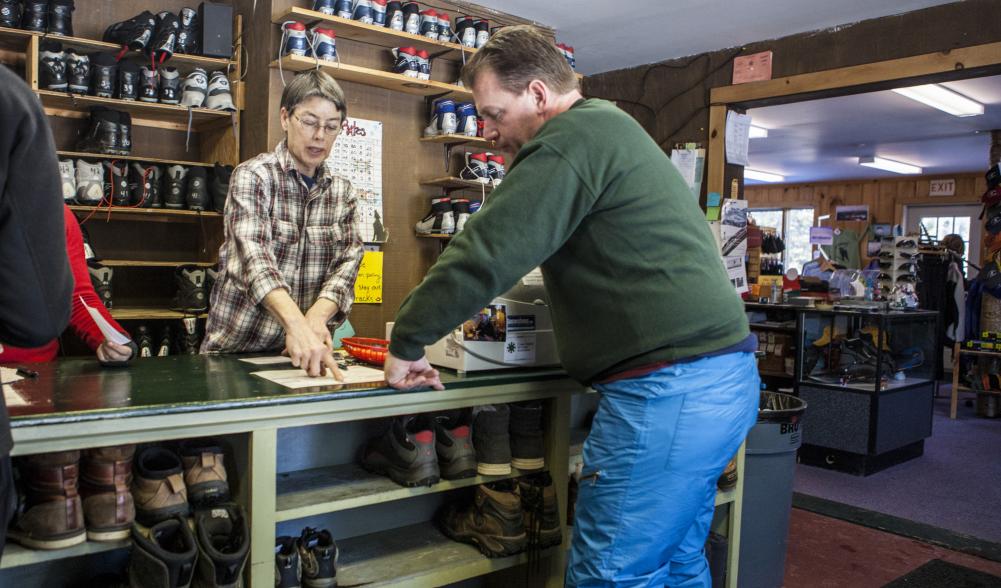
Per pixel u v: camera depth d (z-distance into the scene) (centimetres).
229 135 392
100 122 359
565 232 136
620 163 136
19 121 86
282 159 204
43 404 129
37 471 125
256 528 144
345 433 191
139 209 367
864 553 303
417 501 205
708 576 173
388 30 359
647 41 468
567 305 151
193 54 378
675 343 139
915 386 462
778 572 256
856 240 1012
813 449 455
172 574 125
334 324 212
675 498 144
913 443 469
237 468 149
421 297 143
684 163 489
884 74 405
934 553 305
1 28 332
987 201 634
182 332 380
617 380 146
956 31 381
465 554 183
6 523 98
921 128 768
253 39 374
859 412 429
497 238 133
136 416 127
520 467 189
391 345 150
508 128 155
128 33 366
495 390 177
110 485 129
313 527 186
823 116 714
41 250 91
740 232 489
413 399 162
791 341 557
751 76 461
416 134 405
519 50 148
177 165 380
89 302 186
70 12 354
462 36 394
